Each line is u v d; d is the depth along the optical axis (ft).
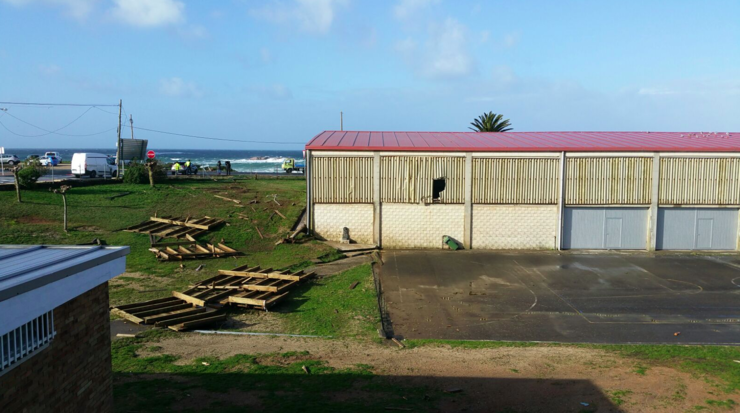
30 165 112.37
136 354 39.55
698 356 42.01
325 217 91.20
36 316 18.54
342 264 77.51
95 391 23.94
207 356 39.55
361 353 42.01
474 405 30.86
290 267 73.00
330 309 55.42
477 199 90.43
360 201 90.74
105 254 23.65
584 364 39.40
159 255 73.36
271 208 102.32
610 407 30.86
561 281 69.87
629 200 90.38
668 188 90.38
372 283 66.18
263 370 36.40
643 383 34.96
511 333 49.96
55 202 93.50
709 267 78.48
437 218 90.94
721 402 31.76
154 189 112.47
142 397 30.45
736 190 90.38
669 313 56.34
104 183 117.80
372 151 89.92
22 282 17.81
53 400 20.71
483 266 78.23
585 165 90.02
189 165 157.58
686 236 91.71
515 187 90.22
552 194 90.33
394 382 34.65
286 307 55.98
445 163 90.07
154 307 51.31
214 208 100.42
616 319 54.34
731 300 61.41
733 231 91.66
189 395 30.99
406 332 50.14
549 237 91.04
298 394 31.71
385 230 91.15
